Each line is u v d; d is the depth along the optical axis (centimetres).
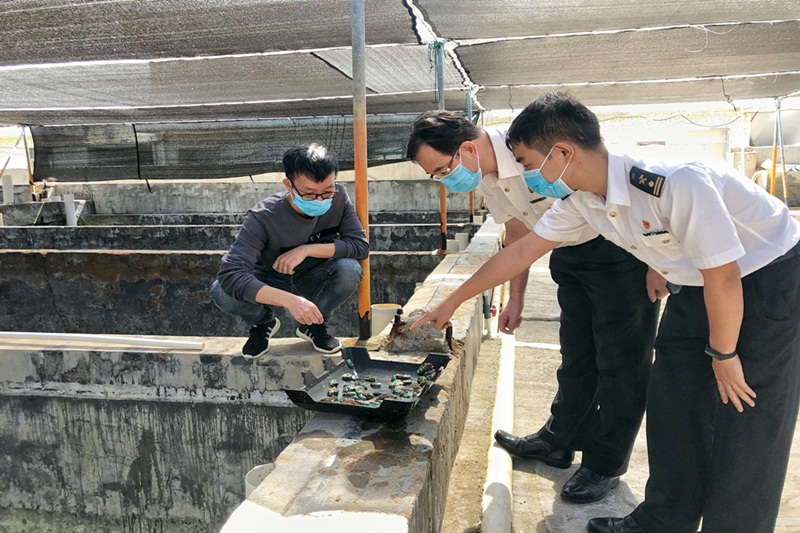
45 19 436
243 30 477
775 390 187
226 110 845
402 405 213
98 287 644
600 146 190
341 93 744
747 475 194
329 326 680
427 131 253
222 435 358
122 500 375
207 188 1487
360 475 190
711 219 172
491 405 388
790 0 460
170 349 362
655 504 217
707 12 487
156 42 498
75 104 766
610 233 203
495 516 252
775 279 184
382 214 1284
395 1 433
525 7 464
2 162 1864
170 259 633
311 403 229
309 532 159
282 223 324
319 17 457
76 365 363
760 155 1738
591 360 281
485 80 743
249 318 340
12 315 655
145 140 977
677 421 210
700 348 203
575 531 251
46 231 955
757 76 748
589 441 274
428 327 307
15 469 380
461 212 1261
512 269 231
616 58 632
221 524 366
